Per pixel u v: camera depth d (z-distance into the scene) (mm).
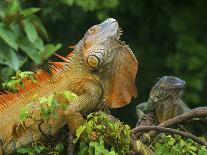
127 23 21266
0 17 12258
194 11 20938
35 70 7793
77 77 7512
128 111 19719
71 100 7188
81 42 7668
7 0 12562
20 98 7434
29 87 7461
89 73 7531
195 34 20609
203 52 20219
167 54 21219
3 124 7336
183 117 7793
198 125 9602
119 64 7582
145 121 9797
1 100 7469
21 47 11812
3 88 7867
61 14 18938
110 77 7582
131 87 7648
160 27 21562
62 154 7238
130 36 21359
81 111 7375
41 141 7273
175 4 21094
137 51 21219
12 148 7262
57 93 7098
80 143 6953
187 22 20750
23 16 11852
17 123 7297
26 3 17891
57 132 7281
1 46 11891
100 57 7445
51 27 19484
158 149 7434
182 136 7680
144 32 21469
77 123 7219
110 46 7531
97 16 18484
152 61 21125
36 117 7195
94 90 7457
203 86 20516
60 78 7520
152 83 20844
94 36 7574
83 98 7398
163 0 21172
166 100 9641
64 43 19609
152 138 7766
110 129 6914
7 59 11758
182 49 20250
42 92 7434
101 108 7605
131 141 7090
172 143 7422
